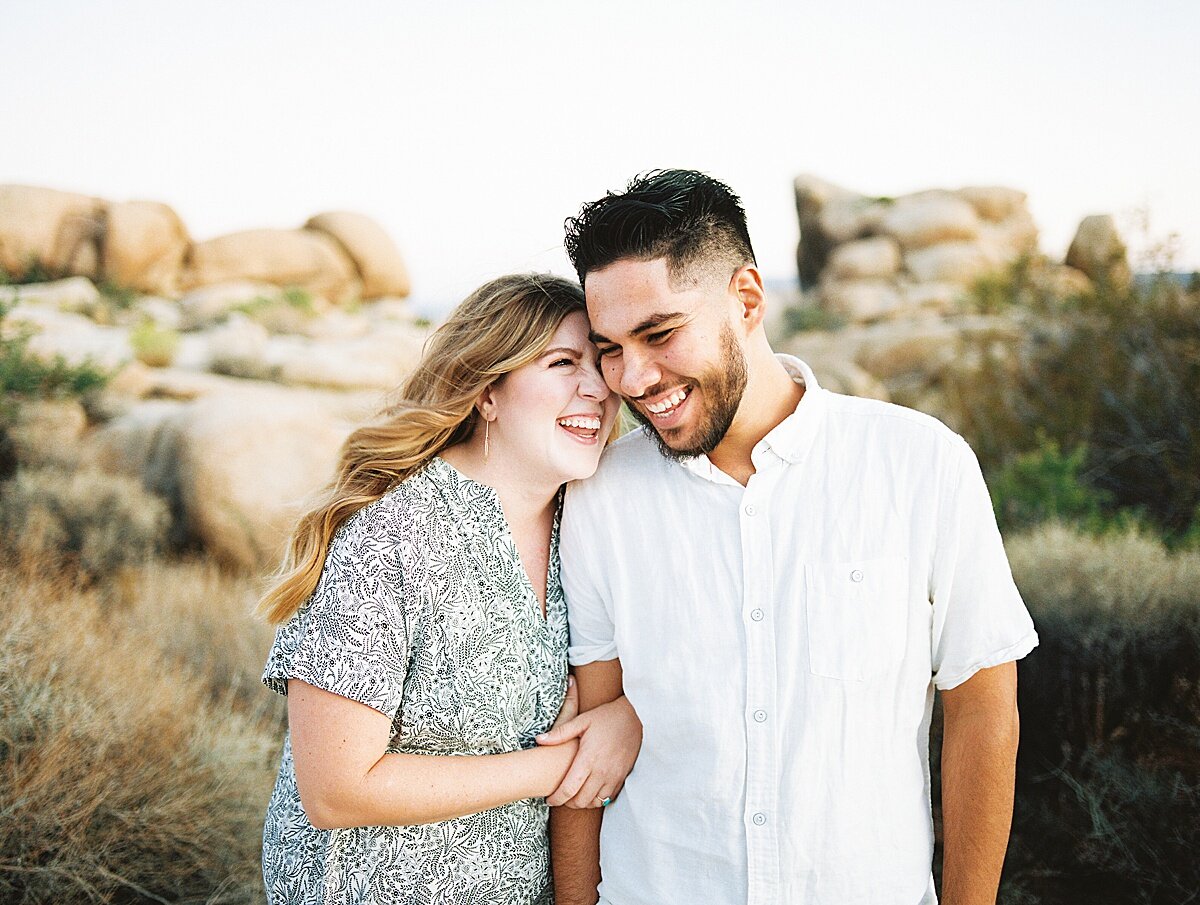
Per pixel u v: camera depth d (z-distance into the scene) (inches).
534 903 69.2
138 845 109.7
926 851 61.9
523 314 65.9
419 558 62.6
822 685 59.2
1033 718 137.9
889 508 60.1
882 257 566.3
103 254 475.5
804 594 60.3
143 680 137.1
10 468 259.4
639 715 64.9
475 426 70.6
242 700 153.9
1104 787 120.0
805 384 64.5
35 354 301.0
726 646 61.5
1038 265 399.9
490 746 65.2
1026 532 207.9
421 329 73.8
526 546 69.9
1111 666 137.4
